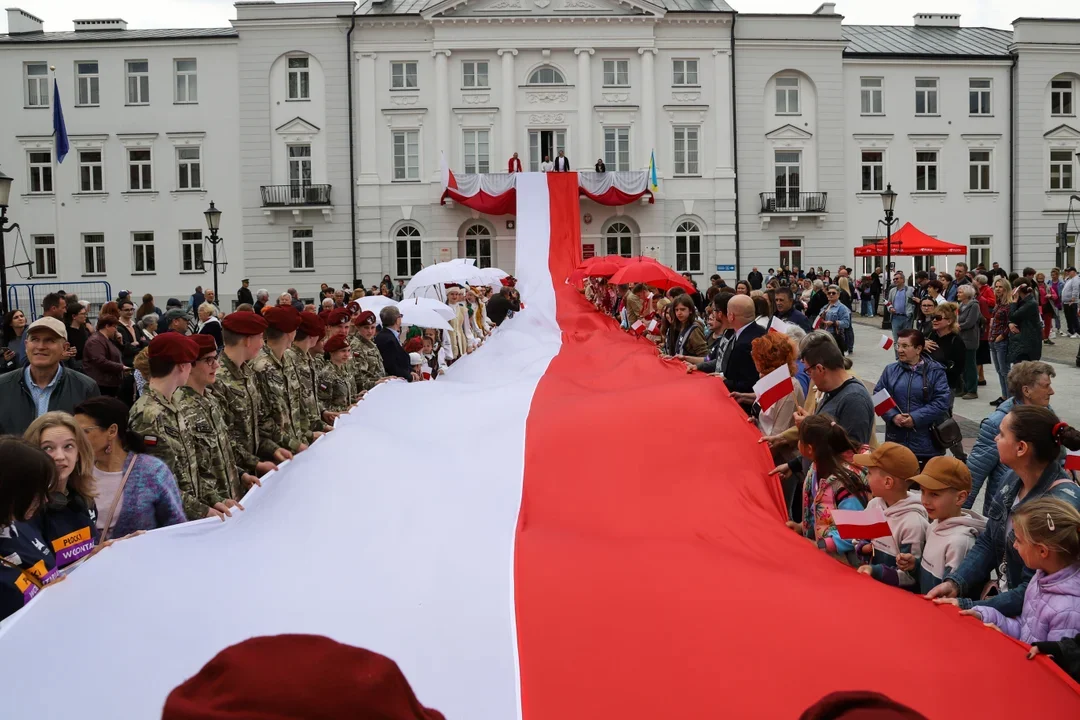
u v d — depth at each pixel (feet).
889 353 77.36
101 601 13.47
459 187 132.05
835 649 13.73
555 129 139.13
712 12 137.90
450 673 13.28
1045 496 15.12
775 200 142.41
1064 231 127.95
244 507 18.99
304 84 138.62
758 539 18.74
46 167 139.23
